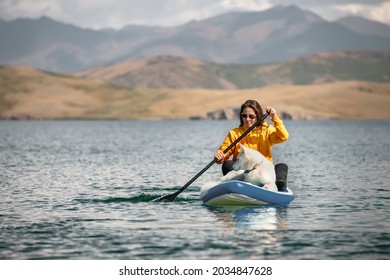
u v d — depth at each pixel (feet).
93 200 99.81
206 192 93.45
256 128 92.73
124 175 143.02
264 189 91.09
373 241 69.05
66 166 169.68
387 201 98.07
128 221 80.69
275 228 75.66
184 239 70.13
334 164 176.96
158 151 245.04
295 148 269.44
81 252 65.26
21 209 90.94
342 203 95.76
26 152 239.09
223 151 91.25
